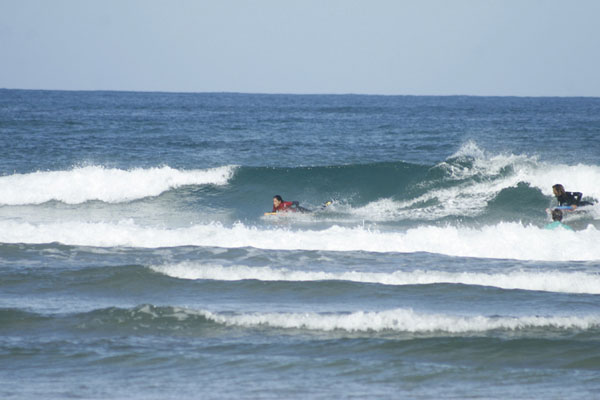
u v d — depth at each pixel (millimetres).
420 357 28875
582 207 61844
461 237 50188
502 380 26297
